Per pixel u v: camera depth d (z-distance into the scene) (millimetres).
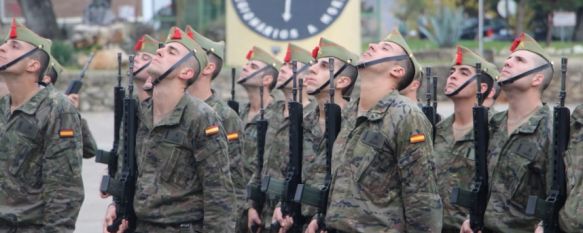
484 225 15180
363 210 14227
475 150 15109
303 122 17234
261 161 18500
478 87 15156
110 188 15516
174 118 15234
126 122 15594
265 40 45281
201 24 50031
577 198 12875
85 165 34625
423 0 70188
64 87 47375
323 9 44906
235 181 18438
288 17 45125
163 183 15297
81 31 53594
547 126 14953
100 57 50312
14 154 15680
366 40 52688
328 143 15297
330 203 14570
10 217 15664
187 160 15266
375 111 14336
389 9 71000
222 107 18562
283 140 18359
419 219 13977
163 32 53344
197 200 15312
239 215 18578
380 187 14219
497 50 59375
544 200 13773
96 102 48250
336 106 15328
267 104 21078
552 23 68062
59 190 15594
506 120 15414
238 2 45406
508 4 74062
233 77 21047
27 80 15828
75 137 15680
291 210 16594
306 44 45094
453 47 58719
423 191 13977
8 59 15695
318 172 16297
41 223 15773
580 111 13148
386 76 14469
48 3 55406
